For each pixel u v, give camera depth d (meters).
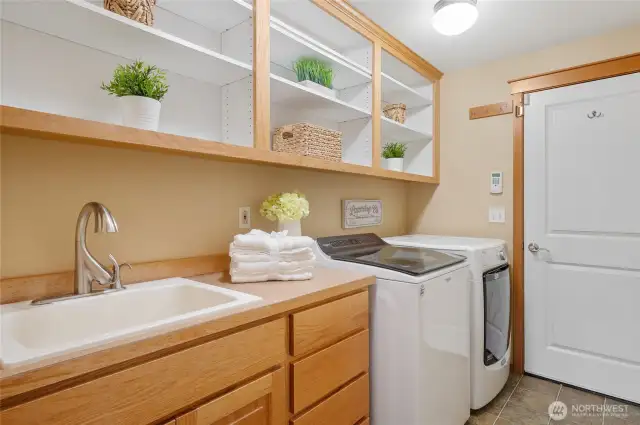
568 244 2.34
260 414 1.11
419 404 1.51
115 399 0.79
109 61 1.36
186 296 1.37
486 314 2.11
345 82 2.20
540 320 2.45
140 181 1.42
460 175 2.83
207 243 1.65
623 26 2.14
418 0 1.88
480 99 2.72
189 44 1.31
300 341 1.23
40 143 1.18
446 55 2.56
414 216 3.10
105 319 1.19
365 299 1.56
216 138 1.69
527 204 2.50
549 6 1.93
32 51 1.18
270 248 1.46
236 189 1.78
